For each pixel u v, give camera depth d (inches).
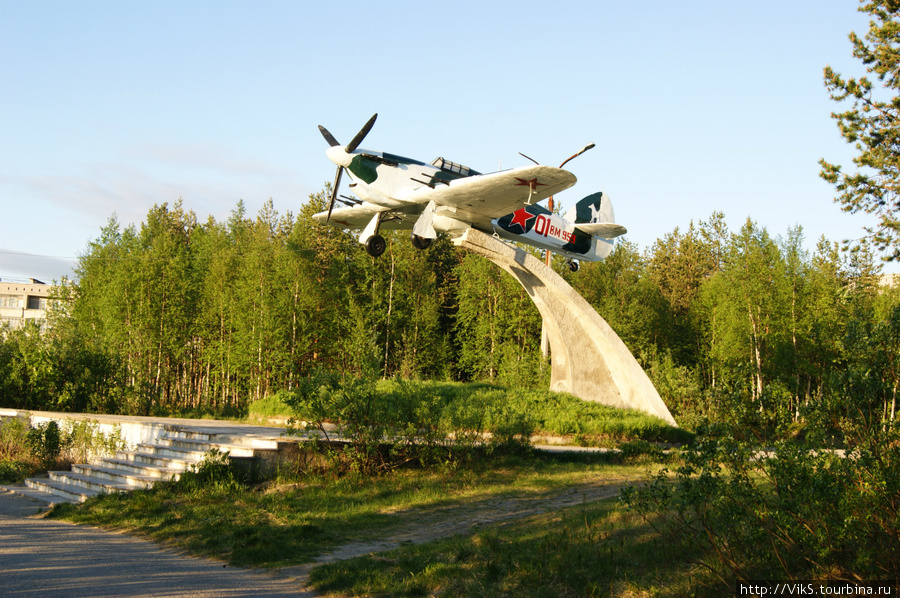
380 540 294.7
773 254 1201.4
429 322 1402.6
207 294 1370.6
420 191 612.4
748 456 201.3
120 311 1299.2
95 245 1499.8
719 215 2434.8
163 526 318.3
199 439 460.8
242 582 231.6
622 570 219.5
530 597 203.6
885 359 210.2
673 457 505.0
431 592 216.4
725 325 1210.0
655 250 2461.9
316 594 220.2
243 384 1274.6
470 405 591.8
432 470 432.1
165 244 1402.6
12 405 773.3
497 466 449.7
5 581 215.5
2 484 467.2
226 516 328.8
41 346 820.0
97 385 834.2
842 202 669.9
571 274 1462.8
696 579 200.2
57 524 334.0
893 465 184.9
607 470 450.3
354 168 614.9
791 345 1151.6
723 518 203.8
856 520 177.8
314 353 1371.8
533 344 1323.8
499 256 673.6
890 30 644.1
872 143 651.5
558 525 287.6
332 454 419.2
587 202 816.3
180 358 1405.0
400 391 518.9
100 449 510.9
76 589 210.7
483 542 269.4
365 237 667.4
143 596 206.7
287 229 1897.1
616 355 705.6
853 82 657.0
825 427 204.8
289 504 352.5
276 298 1264.8
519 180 559.5
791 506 185.2
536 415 613.3
